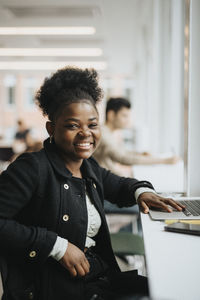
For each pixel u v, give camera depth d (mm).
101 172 1427
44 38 7410
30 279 991
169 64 4227
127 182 1397
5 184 969
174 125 3699
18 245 926
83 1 5082
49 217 1009
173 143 3877
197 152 1707
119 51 9000
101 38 7516
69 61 10195
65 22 6156
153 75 4727
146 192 1309
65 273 1006
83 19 6016
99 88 1148
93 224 1125
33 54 9141
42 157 1043
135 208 2172
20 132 7832
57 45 8102
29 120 14516
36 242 936
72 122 1064
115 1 5094
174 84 3715
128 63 11188
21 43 7863
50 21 6070
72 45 8148
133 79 14375
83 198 1088
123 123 2777
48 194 1015
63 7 5316
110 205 2184
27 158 1018
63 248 961
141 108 9156
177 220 1095
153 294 604
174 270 712
